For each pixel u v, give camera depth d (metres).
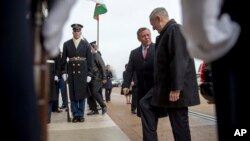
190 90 3.22
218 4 1.03
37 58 1.07
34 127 0.90
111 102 14.55
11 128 0.87
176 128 3.33
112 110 9.88
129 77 4.73
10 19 0.90
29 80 0.90
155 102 3.41
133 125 6.24
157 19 3.41
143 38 4.11
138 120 7.00
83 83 6.92
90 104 8.51
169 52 3.16
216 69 1.24
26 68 0.90
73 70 6.88
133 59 4.40
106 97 15.28
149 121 3.70
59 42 1.14
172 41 3.14
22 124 0.88
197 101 3.28
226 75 1.20
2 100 0.87
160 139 4.83
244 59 1.16
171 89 3.14
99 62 8.26
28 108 0.89
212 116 7.10
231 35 1.08
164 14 3.41
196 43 1.08
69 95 6.90
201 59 1.12
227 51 1.13
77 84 6.88
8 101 0.87
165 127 5.99
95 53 8.21
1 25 0.89
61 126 6.18
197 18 1.02
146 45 4.17
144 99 3.76
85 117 7.80
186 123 3.33
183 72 3.10
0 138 0.87
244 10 1.14
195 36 1.05
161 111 3.74
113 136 5.09
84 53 7.00
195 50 1.10
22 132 0.87
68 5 1.11
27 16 0.98
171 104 3.25
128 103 13.51
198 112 8.10
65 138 4.95
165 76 3.31
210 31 1.03
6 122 0.87
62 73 6.94
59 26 1.11
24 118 0.88
